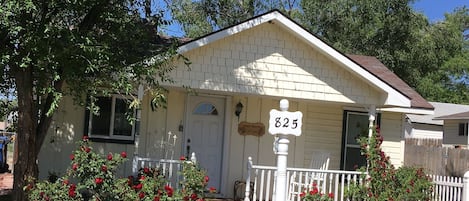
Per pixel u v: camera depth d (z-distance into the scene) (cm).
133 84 866
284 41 1127
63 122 1171
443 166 1908
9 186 1389
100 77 797
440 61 3244
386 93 1138
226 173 1285
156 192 803
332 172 1107
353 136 1375
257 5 2916
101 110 1191
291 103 1335
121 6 855
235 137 1297
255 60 1109
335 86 1147
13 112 1020
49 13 764
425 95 3412
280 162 784
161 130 1240
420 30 3020
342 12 2877
